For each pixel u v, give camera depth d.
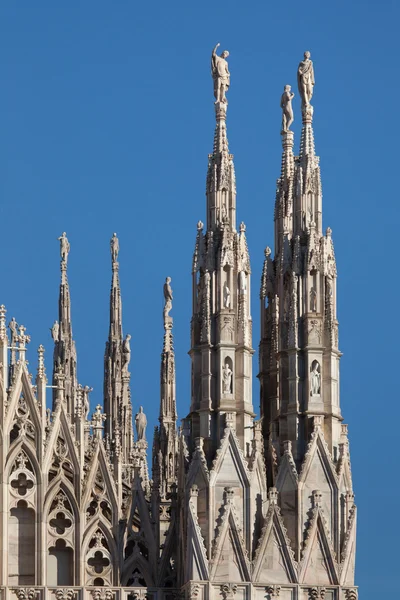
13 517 108.25
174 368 126.62
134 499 110.44
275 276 116.69
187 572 105.94
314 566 106.69
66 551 108.88
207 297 110.44
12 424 109.00
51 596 106.88
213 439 108.69
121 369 137.38
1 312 110.81
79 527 108.50
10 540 107.88
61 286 140.62
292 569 106.19
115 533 109.19
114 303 138.88
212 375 109.56
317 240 112.44
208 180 113.12
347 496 108.12
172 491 111.44
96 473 109.81
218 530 106.00
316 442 108.50
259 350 117.12
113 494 109.69
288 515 107.50
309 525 107.19
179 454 111.25
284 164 117.88
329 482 108.06
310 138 114.94
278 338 112.00
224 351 109.62
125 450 135.38
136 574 109.31
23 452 108.94
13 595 106.38
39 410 109.69
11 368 117.88
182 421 110.81
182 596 107.69
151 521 110.31
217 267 111.00
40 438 109.12
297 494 107.44
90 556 108.50
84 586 107.38
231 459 107.44
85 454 112.31
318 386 110.12
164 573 109.56
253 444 108.12
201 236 112.12
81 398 112.12
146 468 131.62
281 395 110.81
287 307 112.00
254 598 105.38
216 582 105.12
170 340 127.19
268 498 107.38
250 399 109.56
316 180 113.94
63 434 109.81
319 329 110.81
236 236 111.81
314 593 106.00
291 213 116.06
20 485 108.62
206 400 109.12
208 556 105.62
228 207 112.50
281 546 106.50
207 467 107.50
